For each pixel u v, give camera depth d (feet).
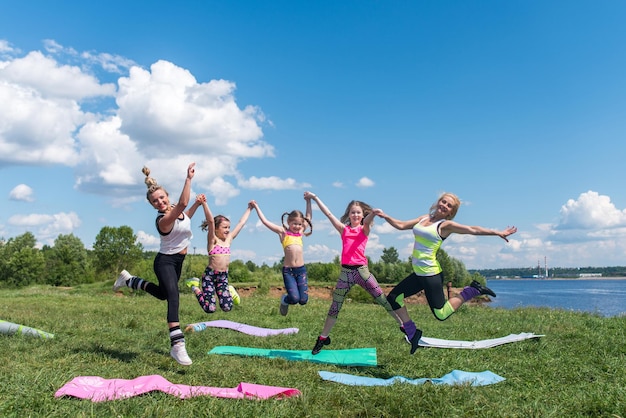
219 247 25.91
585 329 31.91
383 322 36.96
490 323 36.55
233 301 26.58
